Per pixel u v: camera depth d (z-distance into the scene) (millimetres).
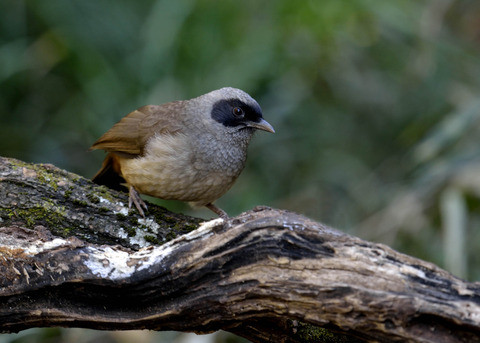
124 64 14227
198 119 9766
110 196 8523
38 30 14555
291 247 6605
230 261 6754
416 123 13867
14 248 7246
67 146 14430
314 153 14711
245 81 13586
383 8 13578
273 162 14508
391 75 14922
